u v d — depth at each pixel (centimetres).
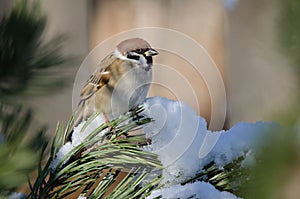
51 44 279
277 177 244
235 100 1634
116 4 1396
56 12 1284
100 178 382
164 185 371
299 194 240
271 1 321
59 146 355
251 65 1545
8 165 254
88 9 1343
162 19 1427
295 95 279
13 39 268
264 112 271
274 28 317
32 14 273
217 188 373
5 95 265
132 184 343
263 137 255
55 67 273
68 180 346
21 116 269
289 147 246
